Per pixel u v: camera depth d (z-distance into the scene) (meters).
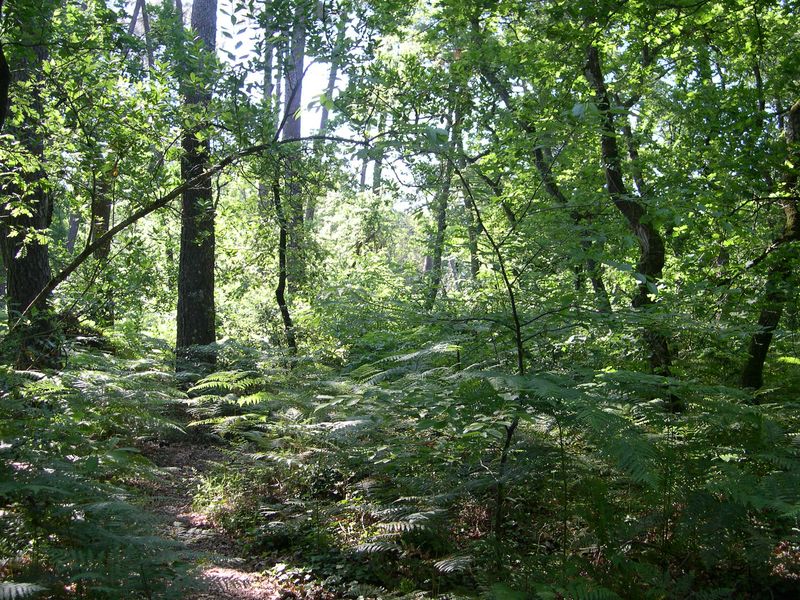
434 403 4.91
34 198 9.09
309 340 11.91
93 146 7.48
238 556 5.22
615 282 9.89
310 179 9.29
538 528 5.15
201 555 3.76
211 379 7.88
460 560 4.37
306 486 6.55
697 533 4.35
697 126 9.10
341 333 6.92
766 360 8.62
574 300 5.53
